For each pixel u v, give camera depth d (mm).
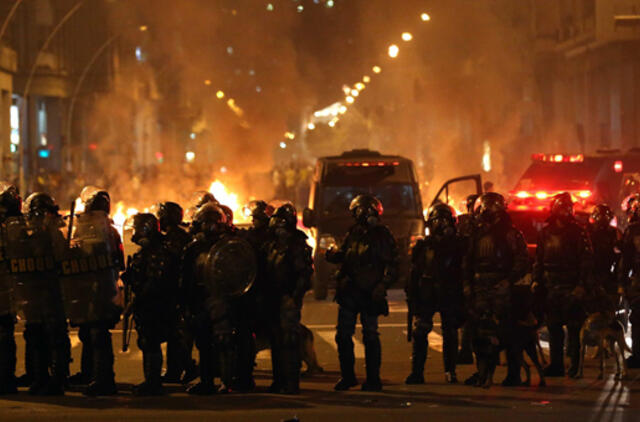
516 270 24219
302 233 24219
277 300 23953
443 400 22328
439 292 24891
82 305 23625
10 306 24016
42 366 24141
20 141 116875
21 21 161375
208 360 23984
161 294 23688
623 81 120062
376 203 23906
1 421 20297
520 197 55656
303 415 20672
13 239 23844
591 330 25375
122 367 29578
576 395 22828
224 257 23516
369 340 23953
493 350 24125
